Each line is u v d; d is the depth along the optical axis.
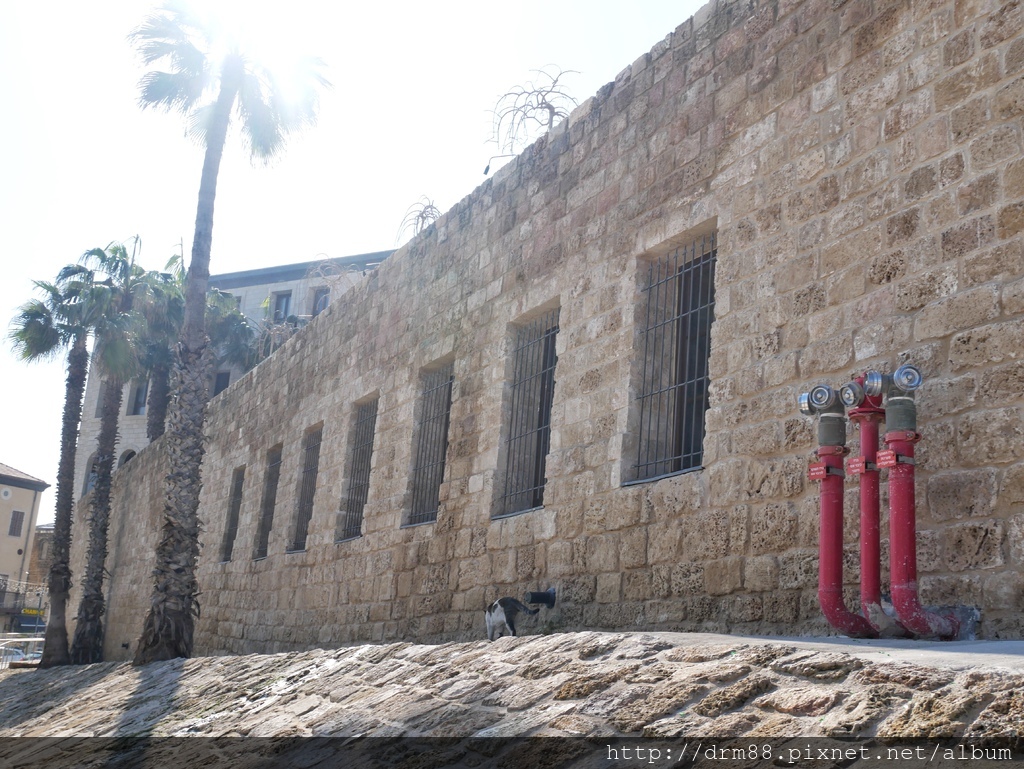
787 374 7.26
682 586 7.81
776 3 8.14
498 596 10.20
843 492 6.07
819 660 3.94
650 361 9.07
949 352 6.07
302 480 17.03
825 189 7.29
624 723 4.02
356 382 15.36
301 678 7.96
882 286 6.64
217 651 18.86
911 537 5.50
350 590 13.77
